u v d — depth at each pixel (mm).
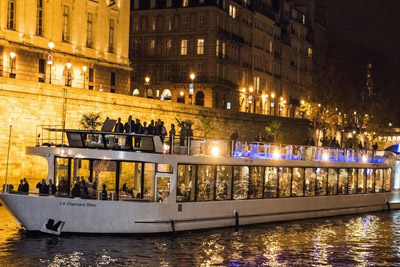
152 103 55875
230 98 93188
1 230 29094
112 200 27859
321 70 98062
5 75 53562
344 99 97500
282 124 80000
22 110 44188
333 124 94500
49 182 28781
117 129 30031
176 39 88500
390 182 44000
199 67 87375
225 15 90188
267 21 106250
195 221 30281
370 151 42844
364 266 26109
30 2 56000
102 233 27781
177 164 29500
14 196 27969
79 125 48344
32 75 56281
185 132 37344
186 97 87875
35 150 29625
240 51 96812
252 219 33344
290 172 36000
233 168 32406
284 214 35344
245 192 33188
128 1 68500
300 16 122938
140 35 90438
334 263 26375
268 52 107562
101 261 24406
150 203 28406
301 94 123188
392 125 113250
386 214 41469
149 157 28641
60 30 59438
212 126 64875
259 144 34531
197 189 30562
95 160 30078
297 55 121062
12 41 53844
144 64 90188
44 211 27812
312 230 33500
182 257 25625
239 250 27547
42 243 26625
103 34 64938
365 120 100188
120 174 31234
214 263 25109
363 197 41375
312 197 37250
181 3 88188
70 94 47625
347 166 40094
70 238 27484
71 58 60312
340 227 35031
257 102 103438
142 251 26094
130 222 27984
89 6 63000
